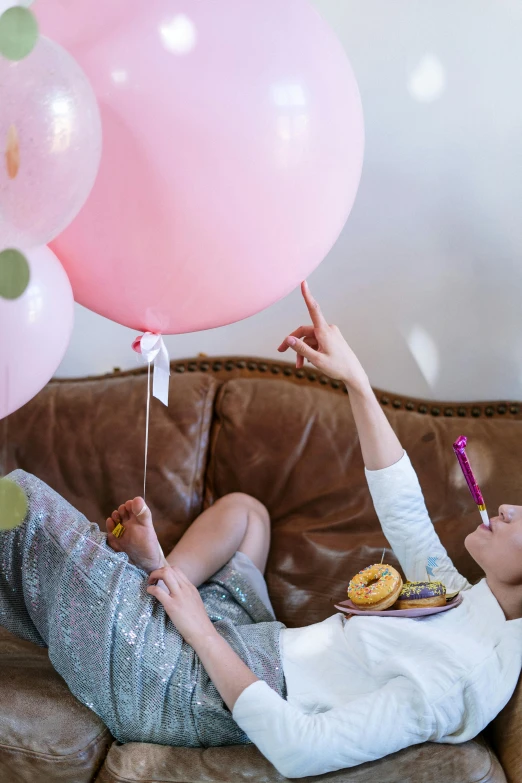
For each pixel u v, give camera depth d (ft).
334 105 3.10
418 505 4.80
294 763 3.66
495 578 4.35
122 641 4.08
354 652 4.30
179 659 4.21
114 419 5.94
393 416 5.78
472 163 6.01
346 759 3.70
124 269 3.09
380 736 3.72
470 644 4.04
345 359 4.49
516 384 6.29
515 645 4.08
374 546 5.31
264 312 6.66
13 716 4.00
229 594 5.05
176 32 2.78
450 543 5.18
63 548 4.21
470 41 5.83
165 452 5.82
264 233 3.06
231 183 2.89
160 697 4.09
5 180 2.30
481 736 4.06
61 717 4.07
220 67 2.80
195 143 2.79
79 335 6.98
